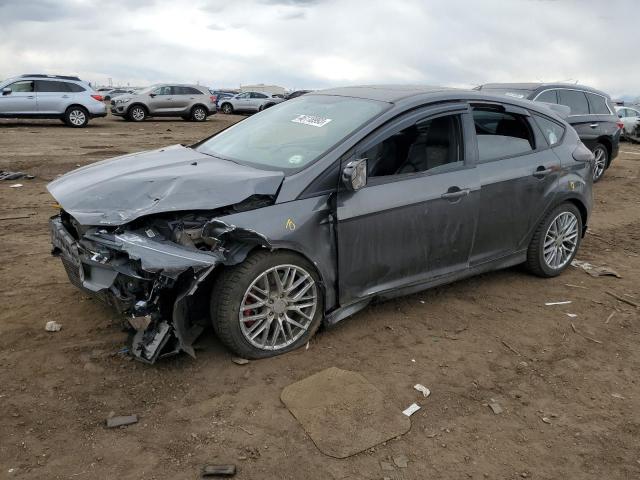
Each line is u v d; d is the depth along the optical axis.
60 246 3.81
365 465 2.70
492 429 3.03
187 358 3.55
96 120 25.69
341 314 3.84
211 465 2.64
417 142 4.08
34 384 3.22
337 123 4.03
